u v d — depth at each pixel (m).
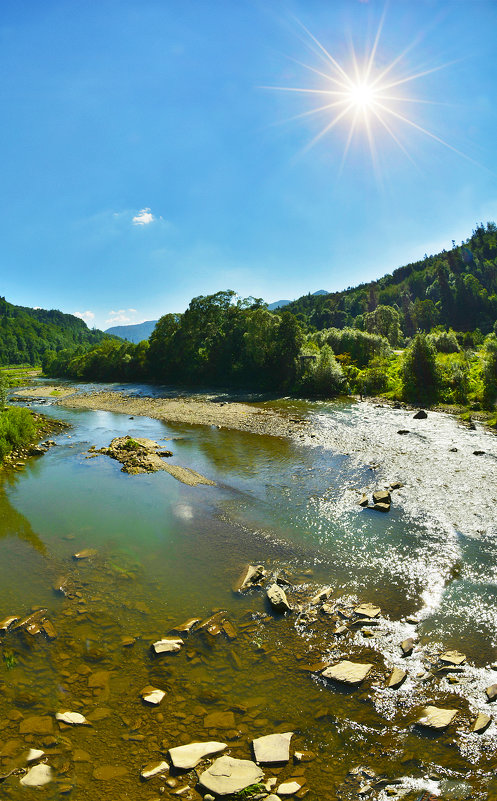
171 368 73.25
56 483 19.62
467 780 5.48
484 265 169.50
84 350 140.00
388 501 15.22
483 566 10.90
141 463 21.62
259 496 16.70
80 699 7.05
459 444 22.39
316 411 34.94
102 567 11.75
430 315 137.25
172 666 7.80
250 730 6.39
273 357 54.53
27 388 74.75
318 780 5.53
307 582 10.66
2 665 7.96
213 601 9.98
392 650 8.09
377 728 6.37
